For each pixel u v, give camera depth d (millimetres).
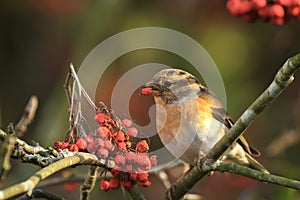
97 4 13258
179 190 8445
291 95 12852
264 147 12656
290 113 12711
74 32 13641
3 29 13953
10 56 13914
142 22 13258
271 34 13164
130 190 7660
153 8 13398
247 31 13281
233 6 8734
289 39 13031
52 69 13883
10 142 6074
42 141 12359
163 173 9820
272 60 13141
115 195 12047
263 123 12805
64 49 13914
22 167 11500
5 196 5945
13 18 13992
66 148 6887
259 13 8555
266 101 7441
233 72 13078
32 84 13836
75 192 12352
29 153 6652
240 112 12867
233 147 9953
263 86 13070
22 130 6090
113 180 7117
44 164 6652
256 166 10398
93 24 13188
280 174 11375
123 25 13211
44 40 14094
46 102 13719
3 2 13914
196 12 13438
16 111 13680
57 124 12414
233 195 12477
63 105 12578
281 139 11539
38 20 14117
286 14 8602
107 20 13164
